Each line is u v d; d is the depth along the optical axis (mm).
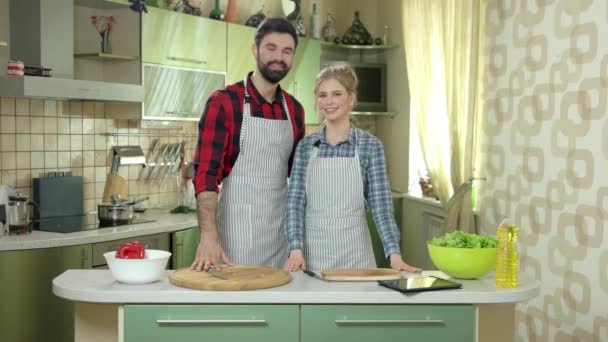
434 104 5191
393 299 2289
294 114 3207
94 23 4664
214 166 2951
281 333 2277
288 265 2742
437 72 5199
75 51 4629
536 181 4098
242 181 3088
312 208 2975
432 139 5281
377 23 6383
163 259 2395
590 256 3627
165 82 4738
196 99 4980
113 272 2363
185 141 5371
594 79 3574
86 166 4715
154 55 4637
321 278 2506
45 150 4457
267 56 2990
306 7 6141
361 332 2293
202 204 2883
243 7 5652
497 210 4547
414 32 5492
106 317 2543
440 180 5184
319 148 2961
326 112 2875
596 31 3555
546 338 4023
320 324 2287
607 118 3486
